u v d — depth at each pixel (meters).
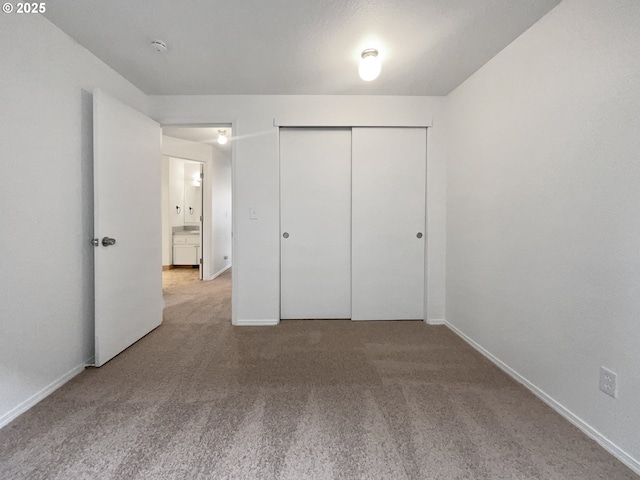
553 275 1.57
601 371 1.30
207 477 1.12
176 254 5.98
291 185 2.91
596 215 1.33
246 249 2.80
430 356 2.17
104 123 2.00
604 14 1.29
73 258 1.87
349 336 2.55
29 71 1.55
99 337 1.98
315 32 1.82
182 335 2.56
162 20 1.70
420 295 2.95
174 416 1.48
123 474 1.13
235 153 2.76
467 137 2.42
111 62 2.15
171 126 2.83
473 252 2.34
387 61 2.14
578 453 1.25
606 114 1.28
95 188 1.93
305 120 2.77
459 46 1.94
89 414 1.49
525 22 1.69
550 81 1.58
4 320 1.42
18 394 1.49
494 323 2.08
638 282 1.17
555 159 1.55
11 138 1.45
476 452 1.25
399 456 1.23
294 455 1.23
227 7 1.59
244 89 2.63
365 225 2.90
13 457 1.21
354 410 1.53
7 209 1.44
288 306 2.98
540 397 1.65
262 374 1.90
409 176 2.88
